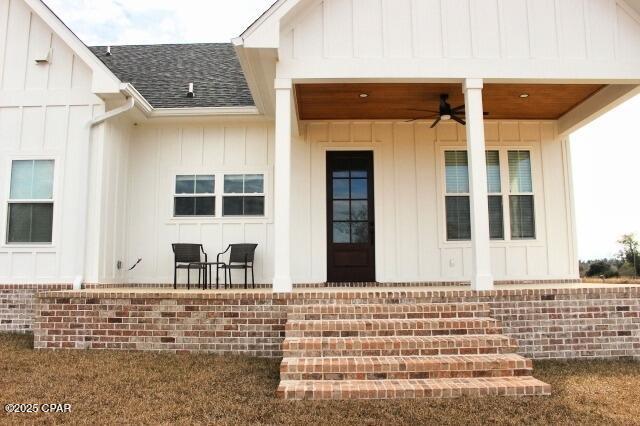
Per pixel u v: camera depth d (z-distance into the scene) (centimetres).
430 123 897
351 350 495
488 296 597
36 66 794
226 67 1062
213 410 389
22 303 746
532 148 909
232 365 534
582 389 457
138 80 1006
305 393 418
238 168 892
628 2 682
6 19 805
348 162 892
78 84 787
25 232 766
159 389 444
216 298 596
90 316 605
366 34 665
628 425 363
